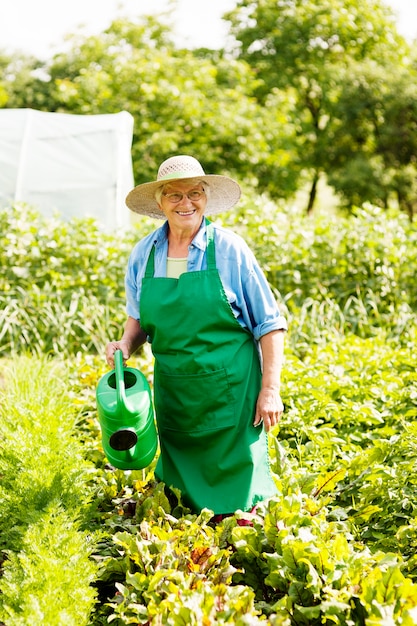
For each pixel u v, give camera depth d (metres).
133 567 2.91
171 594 2.49
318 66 19.17
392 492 3.40
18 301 6.75
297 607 2.48
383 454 3.67
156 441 3.17
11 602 2.59
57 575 2.62
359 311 6.65
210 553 2.83
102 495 3.57
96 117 9.12
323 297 7.05
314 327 6.33
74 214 8.60
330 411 4.38
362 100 17.94
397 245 7.04
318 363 5.23
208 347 3.09
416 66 19.61
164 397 3.23
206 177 3.03
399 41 20.58
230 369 3.09
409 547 3.18
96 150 8.80
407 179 17.67
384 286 6.92
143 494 3.42
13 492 3.32
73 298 6.79
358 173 17.33
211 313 3.05
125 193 8.98
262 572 2.89
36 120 8.95
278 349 3.14
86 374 5.21
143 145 14.68
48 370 5.32
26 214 7.28
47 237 7.10
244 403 3.14
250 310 3.16
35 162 8.73
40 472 3.37
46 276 7.09
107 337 6.76
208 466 3.18
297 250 7.01
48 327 6.64
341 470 3.39
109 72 16.42
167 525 3.07
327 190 26.48
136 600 2.65
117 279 7.06
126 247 7.21
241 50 20.83
